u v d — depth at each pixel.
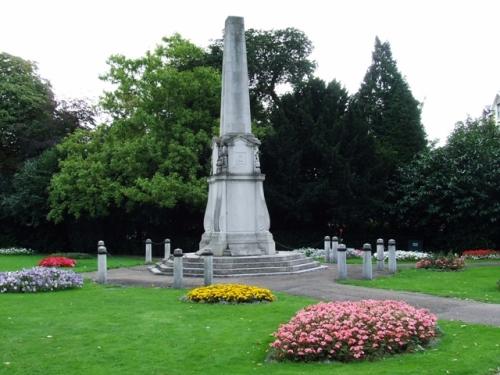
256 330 11.10
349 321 9.67
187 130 35.59
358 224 37.91
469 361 8.70
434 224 38.84
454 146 37.38
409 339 9.64
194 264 22.20
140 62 37.41
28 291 16.91
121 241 41.59
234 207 23.47
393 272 22.80
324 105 38.41
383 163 37.81
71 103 47.78
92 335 10.73
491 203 35.56
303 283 19.20
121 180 36.34
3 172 46.41
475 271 23.47
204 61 42.16
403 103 44.12
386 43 48.41
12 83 47.66
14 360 9.07
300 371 8.35
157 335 10.70
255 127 36.88
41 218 42.47
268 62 45.44
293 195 36.12
